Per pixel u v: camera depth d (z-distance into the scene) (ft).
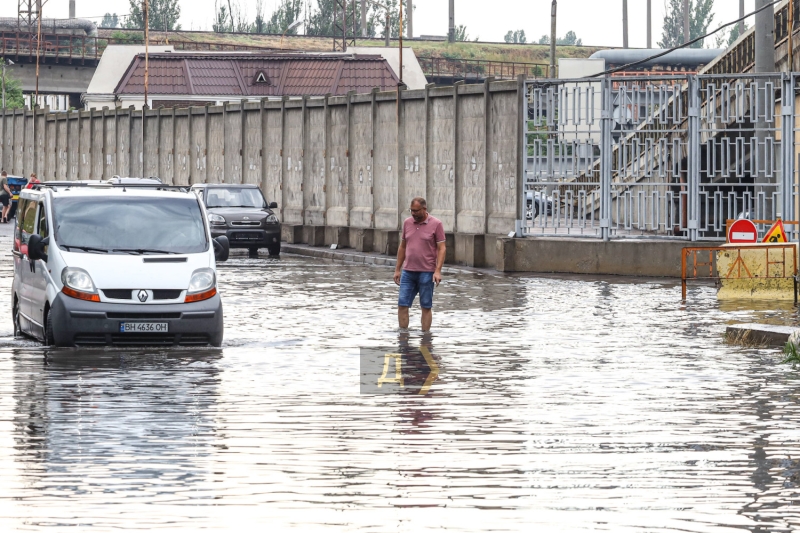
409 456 49.55
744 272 120.16
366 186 199.62
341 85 435.53
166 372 72.13
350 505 42.01
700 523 40.01
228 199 198.49
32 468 47.24
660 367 74.38
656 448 51.21
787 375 71.15
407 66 470.80
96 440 52.49
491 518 40.47
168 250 85.71
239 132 245.86
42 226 87.10
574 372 72.38
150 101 427.74
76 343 81.87
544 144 192.34
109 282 81.97
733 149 173.27
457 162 174.40
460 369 73.77
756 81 141.79
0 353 80.18
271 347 83.97
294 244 218.38
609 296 122.62
